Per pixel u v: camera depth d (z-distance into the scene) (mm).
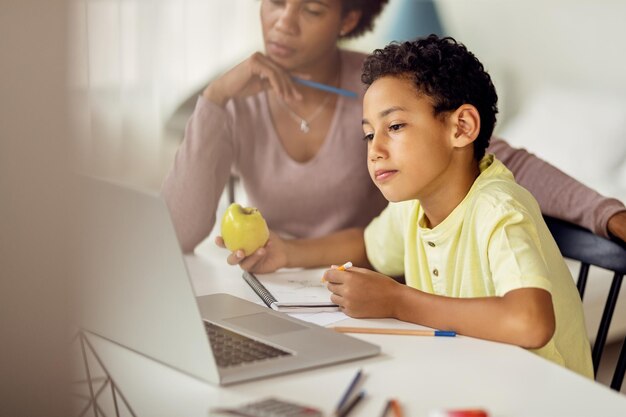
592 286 2102
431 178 1252
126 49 2098
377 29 2387
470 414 718
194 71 2182
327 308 1182
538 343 1012
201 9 2182
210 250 1772
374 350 952
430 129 1236
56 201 876
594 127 2512
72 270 893
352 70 2096
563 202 1700
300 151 2072
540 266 1069
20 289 877
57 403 888
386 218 1554
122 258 890
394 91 1230
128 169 2102
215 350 941
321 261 1565
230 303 1152
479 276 1240
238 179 2168
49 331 892
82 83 2018
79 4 2020
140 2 2105
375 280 1134
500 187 1228
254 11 2213
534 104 2572
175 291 858
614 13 2629
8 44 844
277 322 1052
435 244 1320
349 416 774
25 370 888
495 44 2596
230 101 2023
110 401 843
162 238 843
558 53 2613
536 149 2449
